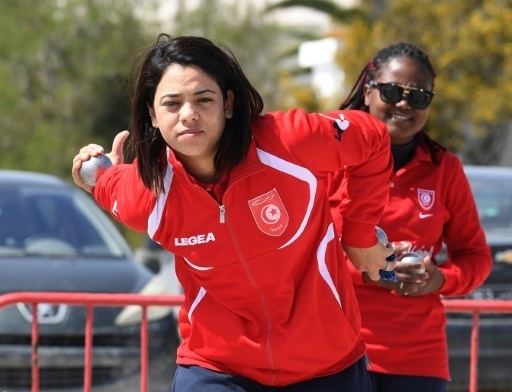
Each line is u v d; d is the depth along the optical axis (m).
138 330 23.14
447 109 60.38
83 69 61.47
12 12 59.00
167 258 31.09
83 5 62.03
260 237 11.09
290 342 11.34
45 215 27.34
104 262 25.69
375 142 11.46
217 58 10.91
